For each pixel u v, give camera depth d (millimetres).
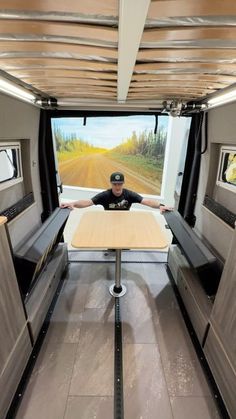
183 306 2490
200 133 2842
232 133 2111
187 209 3191
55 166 3152
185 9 690
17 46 1028
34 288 2229
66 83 1817
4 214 2082
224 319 1534
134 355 1949
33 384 1706
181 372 1812
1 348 1372
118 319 2334
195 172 3010
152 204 3162
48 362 1876
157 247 2062
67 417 1512
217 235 2463
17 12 728
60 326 2236
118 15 720
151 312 2438
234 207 2264
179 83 1734
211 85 1775
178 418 1517
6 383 1421
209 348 1740
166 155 4664
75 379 1749
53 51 1086
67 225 4215
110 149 4922
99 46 1012
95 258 3502
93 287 2838
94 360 1901
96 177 5172
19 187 2602
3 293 1417
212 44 988
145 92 2160
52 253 2867
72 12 720
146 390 1680
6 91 1796
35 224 2857
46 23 794
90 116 2926
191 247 2105
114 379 1753
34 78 1649
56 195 3279
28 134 2494
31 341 1841
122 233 2322
